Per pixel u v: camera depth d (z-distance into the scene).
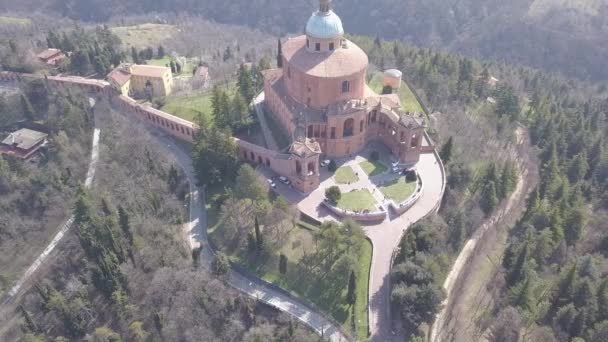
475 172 161.75
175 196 152.75
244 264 129.25
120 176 158.12
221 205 142.38
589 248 138.50
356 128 158.75
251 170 137.50
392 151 165.75
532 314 110.25
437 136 176.25
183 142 185.00
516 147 182.62
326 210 142.38
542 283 118.00
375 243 133.50
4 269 138.62
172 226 141.75
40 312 121.62
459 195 152.38
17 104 189.62
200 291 116.62
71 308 115.75
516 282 119.62
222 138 152.75
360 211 139.88
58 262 136.50
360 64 156.00
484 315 116.88
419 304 109.25
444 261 121.31
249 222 137.50
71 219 150.88
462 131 179.12
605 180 167.00
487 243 138.88
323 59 154.75
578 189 151.25
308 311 118.06
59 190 157.00
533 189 152.25
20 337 115.94
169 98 199.12
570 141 180.62
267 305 120.12
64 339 112.75
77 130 181.50
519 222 144.25
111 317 118.94
